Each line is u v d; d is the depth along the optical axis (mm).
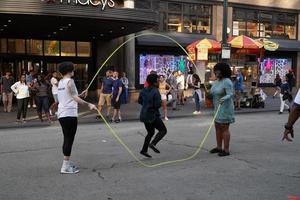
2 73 22031
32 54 22750
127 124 14609
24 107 14812
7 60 22156
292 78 26141
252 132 12367
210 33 26828
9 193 6176
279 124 14406
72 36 22812
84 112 17656
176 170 7508
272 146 9969
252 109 19750
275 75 29781
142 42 23641
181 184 6590
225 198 5863
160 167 7766
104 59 24281
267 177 7004
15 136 11867
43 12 15797
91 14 16594
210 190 6254
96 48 24188
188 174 7215
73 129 7359
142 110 8555
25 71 20594
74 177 7051
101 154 9016
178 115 17000
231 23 27688
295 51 30125
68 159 7375
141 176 7098
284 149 9578
